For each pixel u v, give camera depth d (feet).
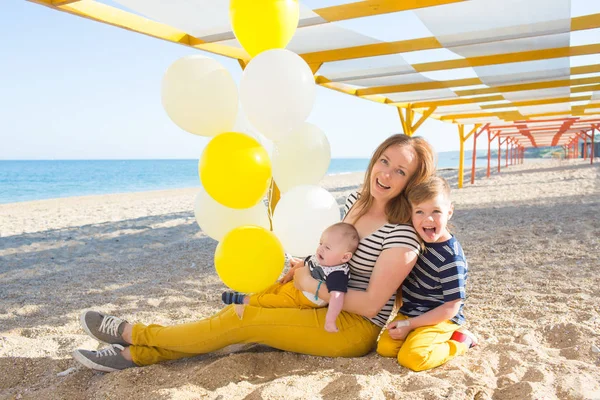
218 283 15.64
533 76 20.59
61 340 10.46
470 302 12.21
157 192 82.23
